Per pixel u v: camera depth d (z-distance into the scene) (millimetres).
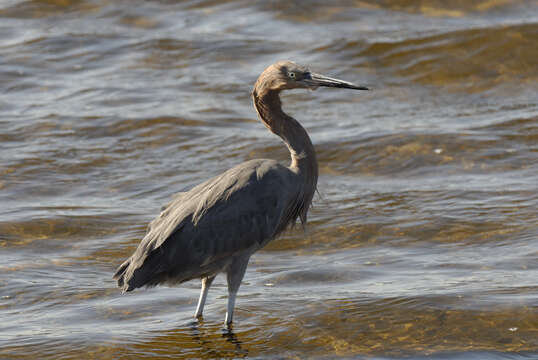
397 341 8922
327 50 21875
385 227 12617
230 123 17719
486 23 22781
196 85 20125
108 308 10109
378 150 15875
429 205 13344
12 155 15977
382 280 10680
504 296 9844
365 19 24156
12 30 24109
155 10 25484
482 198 13477
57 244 12266
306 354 8711
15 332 9344
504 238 11898
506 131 16516
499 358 8422
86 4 25859
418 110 18312
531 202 13141
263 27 23859
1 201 13984
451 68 20375
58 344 9000
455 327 9164
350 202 13680
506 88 19266
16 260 11648
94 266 11492
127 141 16812
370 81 20172
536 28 21422
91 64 21719
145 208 13719
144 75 20844
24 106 18859
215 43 22734
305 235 12164
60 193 14438
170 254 9281
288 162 15578
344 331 9227
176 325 9555
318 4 25281
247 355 8742
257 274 11188
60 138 16922
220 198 9438
